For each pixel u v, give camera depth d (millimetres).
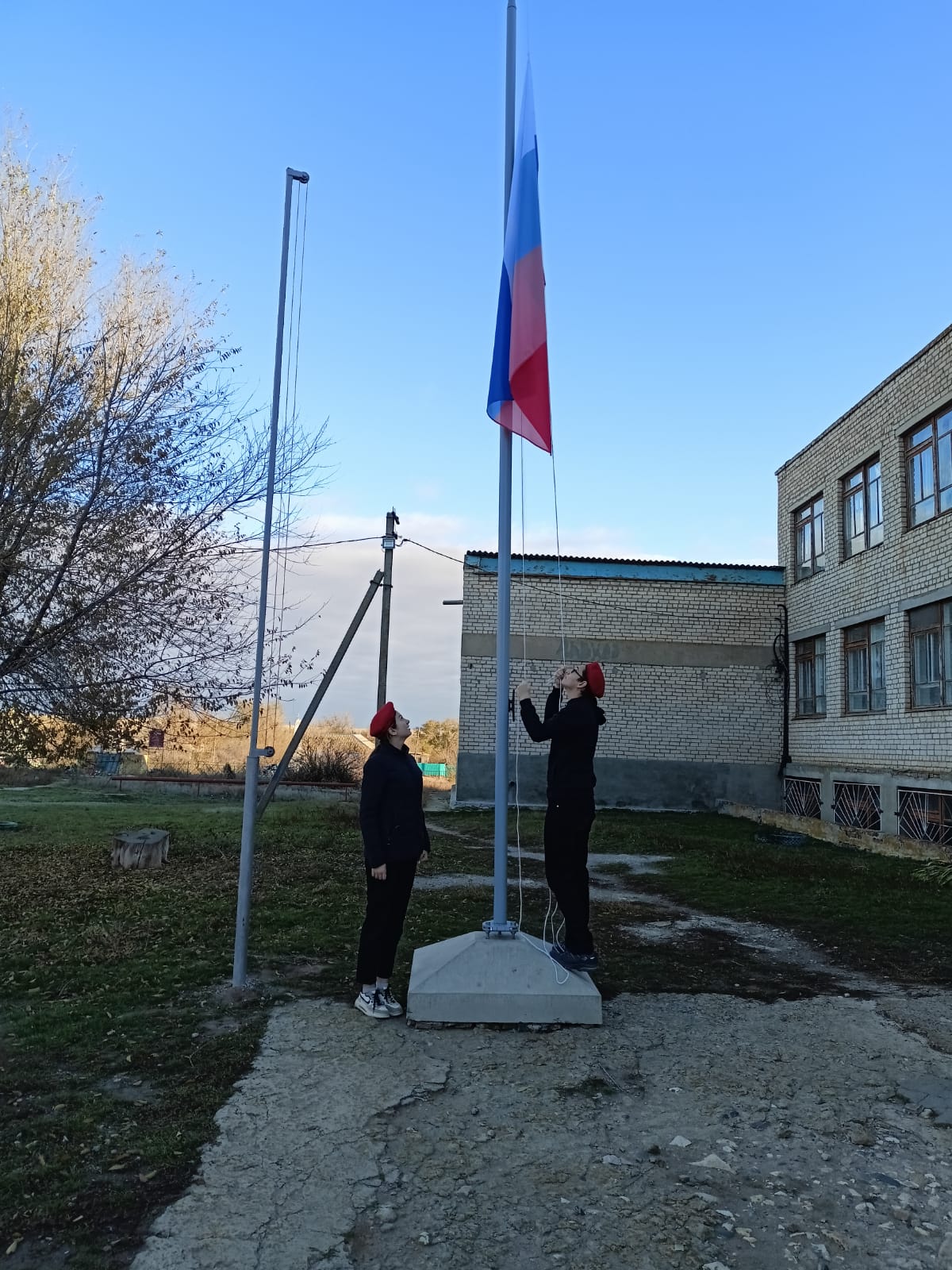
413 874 5465
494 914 5598
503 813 5648
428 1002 5156
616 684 21562
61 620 10094
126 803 21047
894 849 13727
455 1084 4355
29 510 9727
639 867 12016
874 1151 3738
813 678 20594
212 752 28859
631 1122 3982
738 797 21312
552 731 5621
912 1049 4910
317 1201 3305
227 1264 2926
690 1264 2949
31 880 10141
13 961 6613
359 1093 4230
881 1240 3098
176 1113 4008
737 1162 3625
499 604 5863
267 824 16125
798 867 11844
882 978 6484
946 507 15508
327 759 25625
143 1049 4793
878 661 17703
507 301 6004
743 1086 4387
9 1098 4184
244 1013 5398
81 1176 3449
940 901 9516
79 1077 4434
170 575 10477
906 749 16406
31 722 10320
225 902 8789
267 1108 4062
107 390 10414
